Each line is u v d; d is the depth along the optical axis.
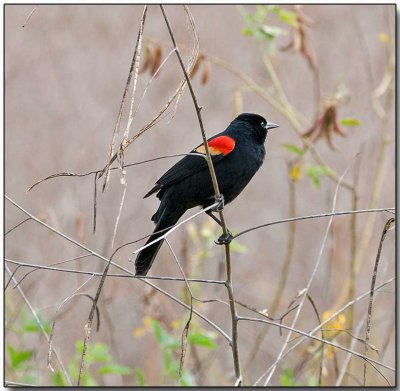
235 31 17.30
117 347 12.12
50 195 15.07
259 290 14.33
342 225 14.36
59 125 16.47
